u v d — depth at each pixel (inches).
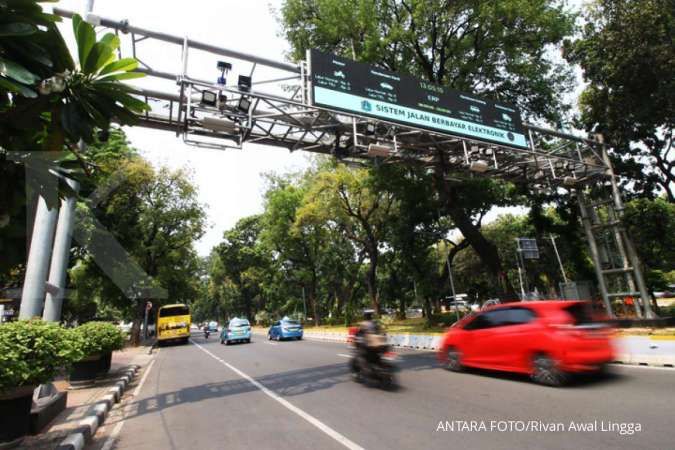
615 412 209.9
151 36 349.1
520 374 322.3
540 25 619.8
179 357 723.4
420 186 802.2
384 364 319.6
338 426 215.9
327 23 644.1
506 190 889.5
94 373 389.1
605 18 560.4
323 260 1668.3
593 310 294.4
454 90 494.6
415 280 1035.9
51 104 130.0
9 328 198.1
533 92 695.7
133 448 204.7
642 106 556.4
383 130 467.5
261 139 418.3
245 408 275.3
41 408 238.1
